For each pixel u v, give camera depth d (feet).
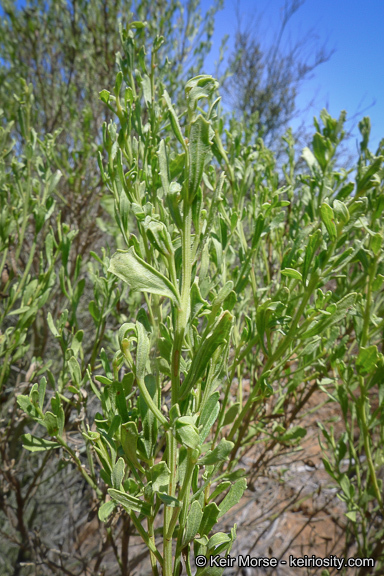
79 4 2.38
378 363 0.90
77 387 0.81
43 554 1.29
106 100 0.65
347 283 1.15
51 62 2.59
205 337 0.49
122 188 0.61
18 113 1.17
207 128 0.46
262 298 1.15
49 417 0.66
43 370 0.97
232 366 0.81
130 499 0.51
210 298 0.73
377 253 0.84
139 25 0.75
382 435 1.14
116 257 0.42
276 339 1.06
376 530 1.56
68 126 2.32
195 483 0.60
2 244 1.11
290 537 2.00
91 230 1.70
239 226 0.94
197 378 0.50
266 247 1.46
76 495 1.86
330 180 1.04
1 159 1.21
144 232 0.60
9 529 1.59
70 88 2.41
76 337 0.87
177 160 0.55
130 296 1.19
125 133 0.66
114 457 0.59
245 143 1.43
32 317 1.07
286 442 1.26
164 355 0.55
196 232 0.52
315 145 1.03
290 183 1.25
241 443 1.11
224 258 0.82
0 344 1.03
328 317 0.71
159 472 0.49
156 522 1.79
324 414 2.37
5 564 1.59
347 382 0.97
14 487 1.17
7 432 1.14
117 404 0.54
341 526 2.00
